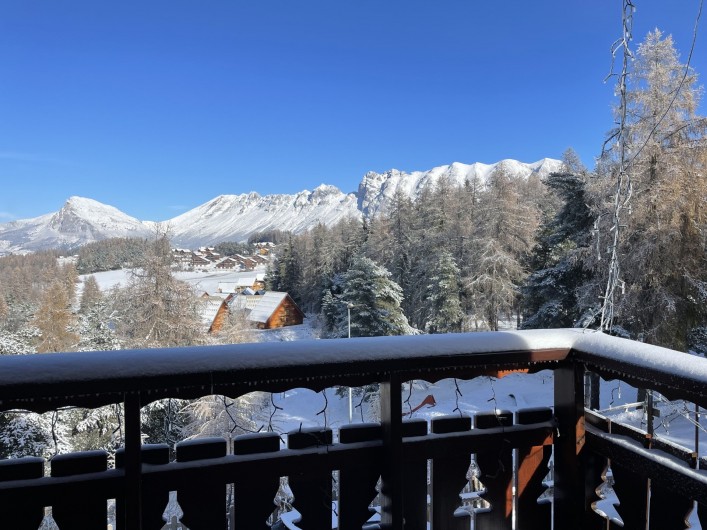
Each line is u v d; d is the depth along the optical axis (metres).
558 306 16.27
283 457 1.49
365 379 1.52
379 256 32.62
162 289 15.70
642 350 1.45
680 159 11.48
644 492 1.57
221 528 1.46
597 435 1.67
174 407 9.07
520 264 23.88
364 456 1.56
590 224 15.32
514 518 1.80
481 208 25.64
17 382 1.15
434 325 23.23
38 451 8.06
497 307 22.59
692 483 1.36
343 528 1.59
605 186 8.63
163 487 1.38
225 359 1.31
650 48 10.96
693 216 11.57
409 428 1.62
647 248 11.48
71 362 1.21
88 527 1.32
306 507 1.54
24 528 1.28
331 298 29.12
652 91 10.85
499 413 1.74
